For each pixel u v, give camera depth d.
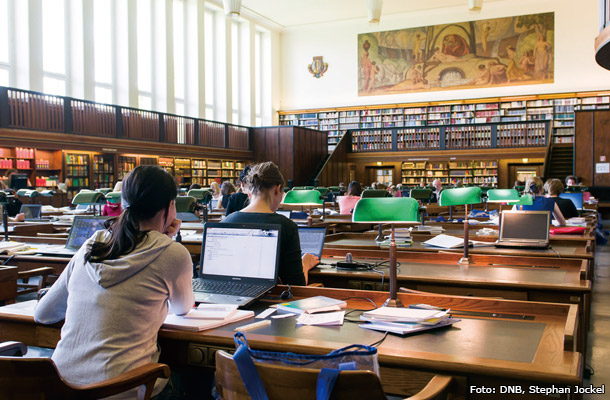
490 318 2.00
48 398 1.46
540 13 20.77
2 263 4.03
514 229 4.12
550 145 19.48
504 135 19.97
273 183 2.80
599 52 5.87
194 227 5.60
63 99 13.73
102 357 1.64
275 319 2.02
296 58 24.36
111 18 16.61
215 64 21.36
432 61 22.30
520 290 2.80
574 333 1.58
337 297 2.40
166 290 1.79
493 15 21.36
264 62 24.06
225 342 1.76
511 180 20.44
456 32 21.91
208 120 19.20
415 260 3.77
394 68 22.86
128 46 16.91
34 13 14.01
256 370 1.28
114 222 1.85
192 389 2.49
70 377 1.66
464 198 3.57
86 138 14.25
